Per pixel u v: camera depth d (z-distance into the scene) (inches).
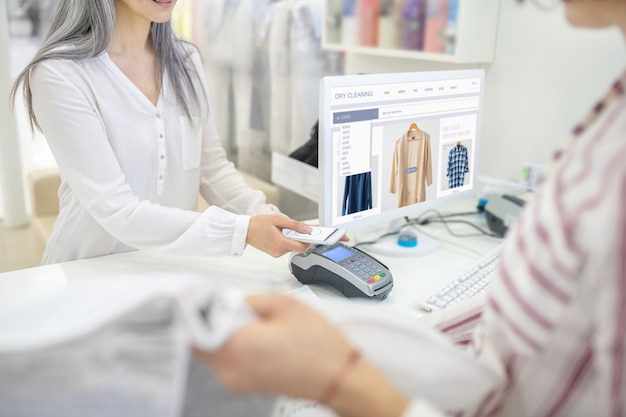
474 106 58.7
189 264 52.0
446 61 67.8
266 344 17.7
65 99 47.5
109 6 49.2
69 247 56.5
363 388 18.4
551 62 63.6
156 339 17.2
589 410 19.8
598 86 59.8
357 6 77.5
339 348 18.6
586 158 18.2
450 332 27.7
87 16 49.5
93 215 49.5
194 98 57.7
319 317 19.0
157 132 54.3
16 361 17.7
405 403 19.0
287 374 18.0
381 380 18.9
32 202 104.1
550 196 18.8
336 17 81.7
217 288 19.2
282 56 93.7
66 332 16.6
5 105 123.4
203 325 18.1
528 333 19.3
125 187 49.7
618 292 16.8
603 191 17.2
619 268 16.7
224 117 107.1
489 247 57.9
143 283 18.5
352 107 48.1
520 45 66.3
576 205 17.7
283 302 19.2
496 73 69.8
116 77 51.0
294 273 48.8
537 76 65.4
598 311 17.6
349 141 48.9
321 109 46.3
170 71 55.6
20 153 130.3
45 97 47.6
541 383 20.7
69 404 18.2
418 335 21.5
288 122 95.8
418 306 45.1
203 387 20.8
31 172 105.7
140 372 17.5
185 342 16.8
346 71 89.2
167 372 17.3
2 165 128.7
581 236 17.4
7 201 131.7
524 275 19.2
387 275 46.1
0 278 48.3
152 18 50.0
